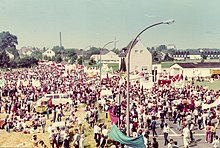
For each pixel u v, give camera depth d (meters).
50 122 35.47
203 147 24.50
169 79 58.62
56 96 42.56
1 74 90.38
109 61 144.62
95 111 31.98
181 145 24.97
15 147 27.61
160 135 28.39
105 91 42.78
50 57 197.12
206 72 89.94
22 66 137.50
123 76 72.12
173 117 32.69
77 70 96.25
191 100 33.47
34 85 54.22
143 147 17.30
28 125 33.94
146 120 28.70
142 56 95.25
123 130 23.89
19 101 40.91
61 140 25.77
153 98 37.41
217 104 31.75
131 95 39.84
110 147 21.84
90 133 29.53
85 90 47.97
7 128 32.72
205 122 29.95
